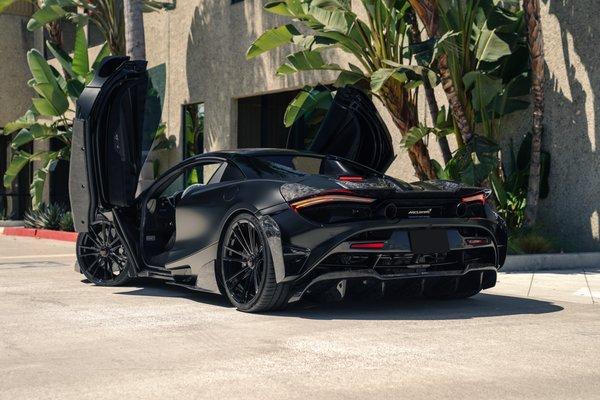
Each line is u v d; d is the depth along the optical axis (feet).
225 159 22.47
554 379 13.28
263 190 19.97
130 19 51.52
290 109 39.45
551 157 35.83
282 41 38.04
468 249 20.26
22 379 13.23
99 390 12.51
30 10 81.35
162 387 12.69
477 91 33.12
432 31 32.17
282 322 18.67
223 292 20.93
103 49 60.29
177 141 59.62
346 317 19.42
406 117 36.11
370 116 24.07
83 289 25.00
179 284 22.85
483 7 35.04
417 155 36.42
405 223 19.13
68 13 58.34
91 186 24.72
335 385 12.79
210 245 21.20
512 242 33.30
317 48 35.91
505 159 37.40
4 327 18.02
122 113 24.04
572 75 34.91
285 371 13.74
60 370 13.85
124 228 24.23
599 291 24.71
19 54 80.89
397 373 13.60
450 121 36.11
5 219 84.99
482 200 20.48
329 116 24.12
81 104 24.48
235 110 54.44
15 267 32.76
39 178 60.49
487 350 15.51
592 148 34.19
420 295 21.40
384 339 16.60
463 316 19.65
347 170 22.29
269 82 50.44
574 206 34.94
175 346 15.89
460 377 13.34
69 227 60.75
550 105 35.86
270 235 19.07
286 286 19.22
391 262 19.35
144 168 57.98
